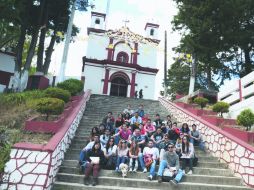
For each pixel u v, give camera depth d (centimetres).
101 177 915
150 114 1852
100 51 3503
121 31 3581
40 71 2192
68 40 2044
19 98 1391
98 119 1554
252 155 955
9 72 2438
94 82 3375
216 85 3089
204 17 1956
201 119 1385
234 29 1964
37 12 2161
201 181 971
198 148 1245
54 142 848
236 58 2327
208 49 1980
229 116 1502
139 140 1133
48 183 777
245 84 1473
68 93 1297
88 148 970
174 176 950
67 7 2245
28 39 3081
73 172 937
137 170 1017
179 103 1850
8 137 929
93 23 3691
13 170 761
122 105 1992
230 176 1025
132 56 3553
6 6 1697
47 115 1057
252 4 1947
